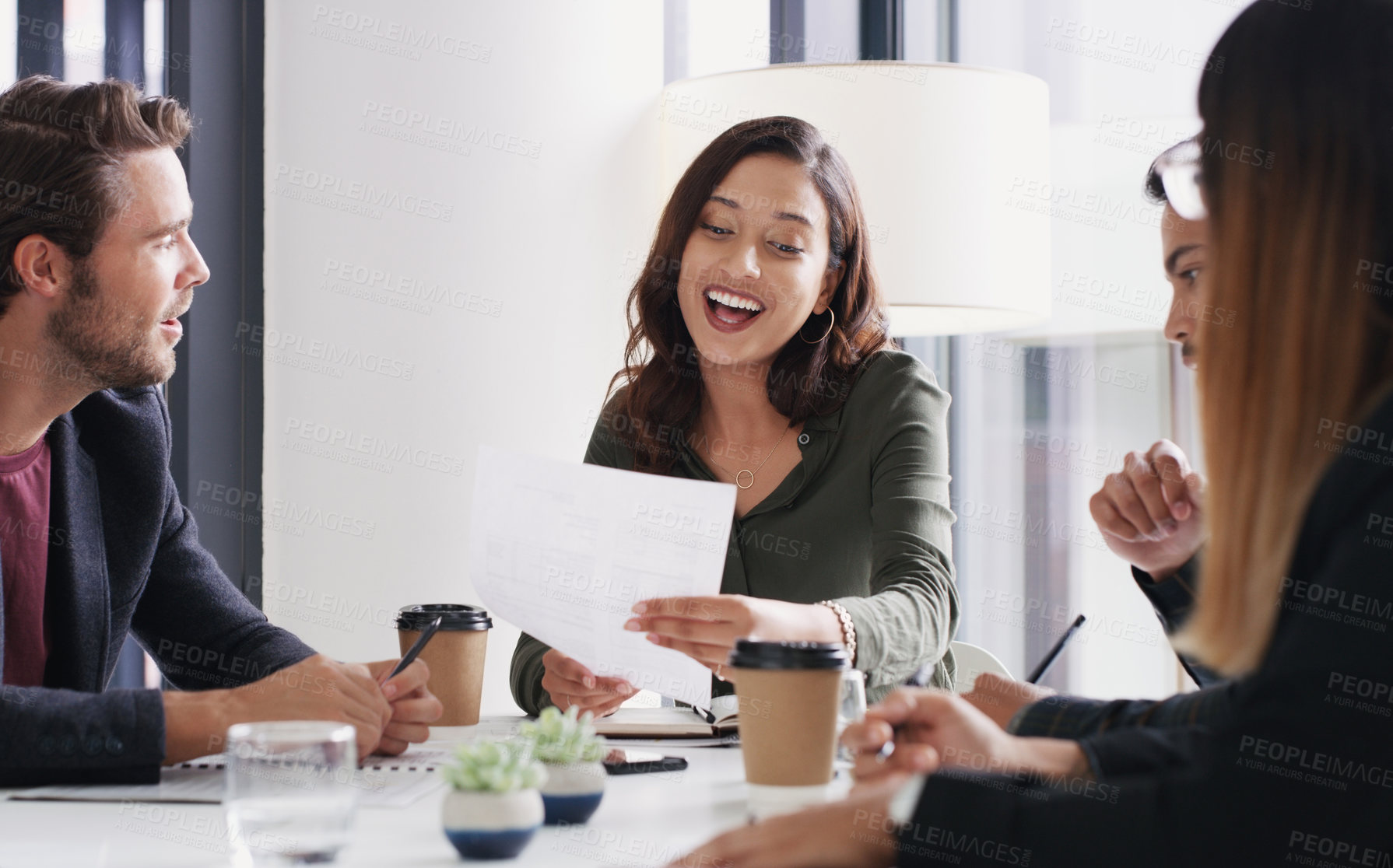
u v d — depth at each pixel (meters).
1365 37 0.76
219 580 1.58
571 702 1.37
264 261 2.60
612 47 2.64
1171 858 0.65
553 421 2.59
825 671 0.91
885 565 1.47
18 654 1.40
